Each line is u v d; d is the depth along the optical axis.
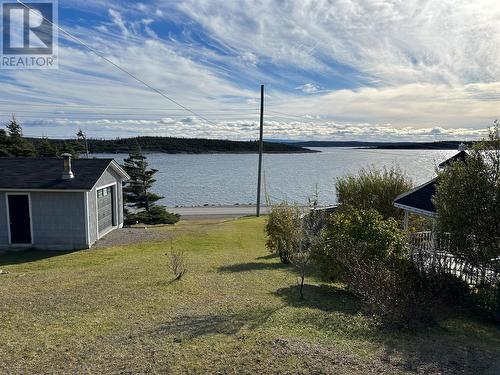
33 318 6.57
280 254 13.29
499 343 5.96
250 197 46.62
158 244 16.73
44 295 8.10
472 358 5.19
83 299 7.80
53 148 40.91
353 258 8.60
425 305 6.79
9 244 16.30
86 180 16.62
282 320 6.62
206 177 65.94
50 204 16.16
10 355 5.01
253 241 18.55
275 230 13.27
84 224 16.16
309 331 6.06
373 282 7.40
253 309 7.36
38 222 16.25
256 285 9.66
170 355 5.02
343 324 6.45
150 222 27.59
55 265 12.96
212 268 11.73
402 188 18.08
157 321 6.50
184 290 8.71
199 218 30.62
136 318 6.65
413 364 4.89
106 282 9.35
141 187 36.00
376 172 19.12
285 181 53.53
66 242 16.23
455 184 8.16
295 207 13.84
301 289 8.58
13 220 16.27
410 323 6.48
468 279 8.30
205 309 7.31
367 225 9.40
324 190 42.94
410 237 11.75
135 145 36.53
